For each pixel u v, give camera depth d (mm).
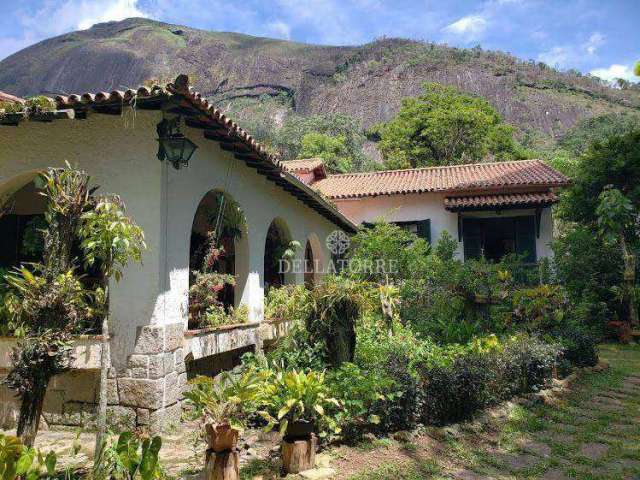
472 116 29656
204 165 6473
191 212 6164
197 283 6648
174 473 4305
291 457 4340
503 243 17000
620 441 5668
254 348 7719
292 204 10102
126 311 5504
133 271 5543
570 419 6512
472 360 6566
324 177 19750
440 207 16422
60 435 5402
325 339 5891
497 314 9867
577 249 15016
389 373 5691
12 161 6012
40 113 5305
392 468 4512
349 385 5188
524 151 33188
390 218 16812
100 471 3531
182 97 5051
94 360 5469
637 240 15141
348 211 17328
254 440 5133
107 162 5734
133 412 5359
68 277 4230
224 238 7941
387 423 5344
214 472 3922
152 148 5625
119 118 5738
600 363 10102
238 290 7723
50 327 4238
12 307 4469
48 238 4309
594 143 16297
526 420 6309
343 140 35594
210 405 4160
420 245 13234
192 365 6418
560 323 10070
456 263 11664
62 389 5684
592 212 15914
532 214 15625
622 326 13820
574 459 5117
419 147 31297
